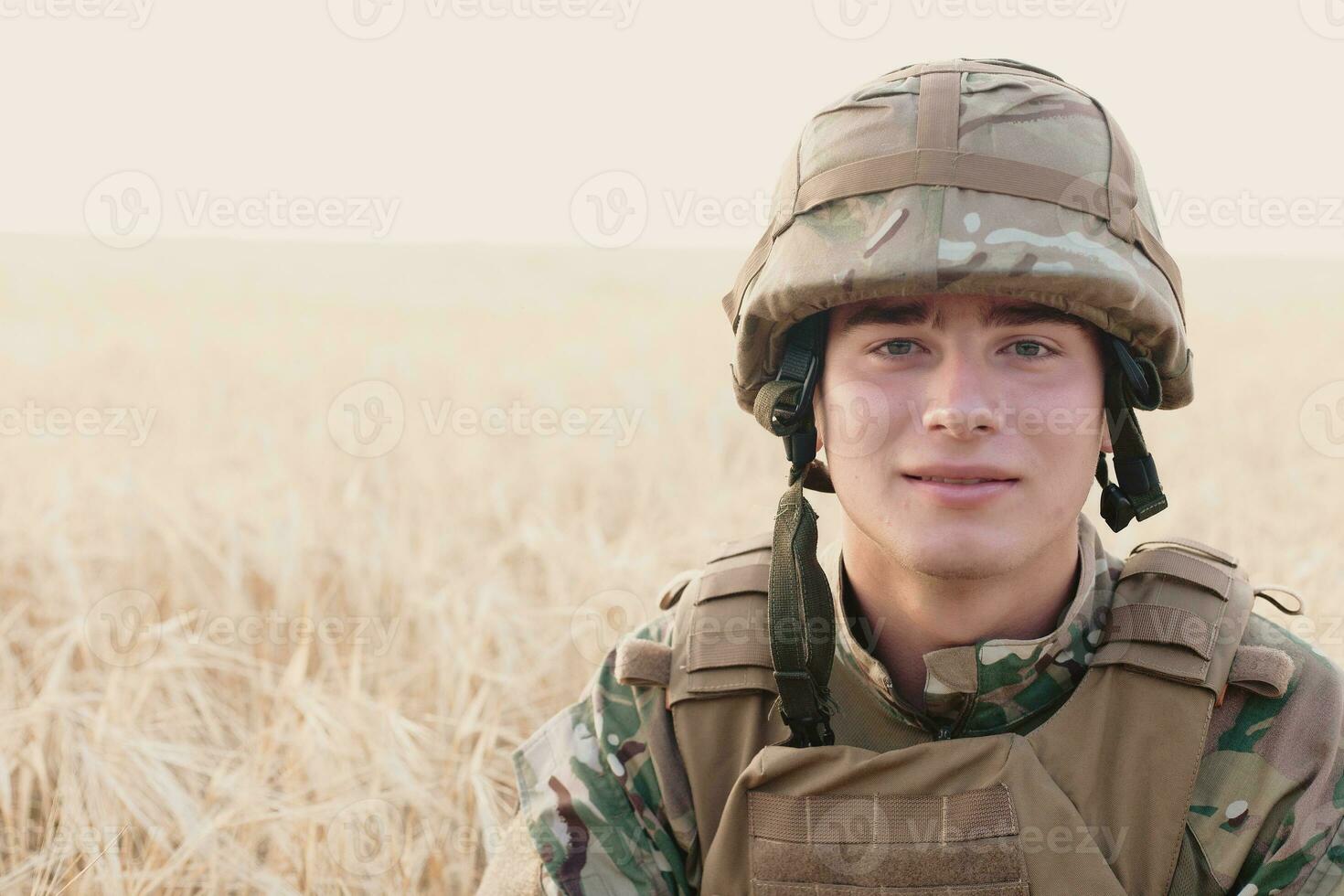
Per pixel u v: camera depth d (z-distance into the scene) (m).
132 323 12.29
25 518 4.57
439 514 4.91
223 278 18.84
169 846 2.82
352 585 4.16
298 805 2.90
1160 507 1.67
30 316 12.63
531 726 3.46
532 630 3.84
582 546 4.55
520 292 18.42
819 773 1.53
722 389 8.65
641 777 1.68
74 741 3.12
